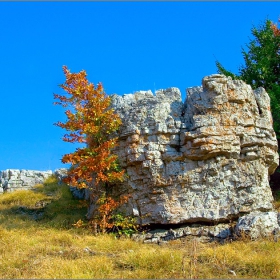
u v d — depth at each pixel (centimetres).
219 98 1442
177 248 1239
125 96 1631
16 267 1034
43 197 2130
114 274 951
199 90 1503
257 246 1145
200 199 1416
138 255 1052
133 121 1513
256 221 1249
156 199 1442
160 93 1592
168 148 1454
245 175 1435
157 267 977
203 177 1420
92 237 1355
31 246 1241
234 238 1262
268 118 1548
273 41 2362
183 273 930
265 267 955
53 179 2503
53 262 1029
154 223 1445
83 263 1002
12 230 1452
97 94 1536
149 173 1452
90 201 1638
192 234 1367
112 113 1534
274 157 1538
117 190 1533
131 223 1457
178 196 1424
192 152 1419
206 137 1404
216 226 1379
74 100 1540
